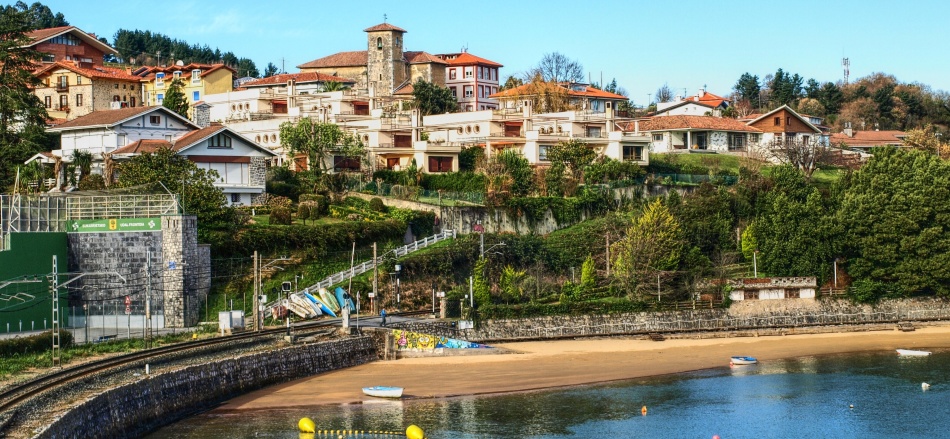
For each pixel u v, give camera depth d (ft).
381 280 374.22
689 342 363.35
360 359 320.70
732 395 279.28
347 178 461.78
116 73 631.56
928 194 402.93
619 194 481.05
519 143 519.60
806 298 393.29
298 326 329.31
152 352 268.62
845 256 407.23
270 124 540.93
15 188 386.11
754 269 403.95
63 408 205.26
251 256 365.20
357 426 244.22
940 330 389.39
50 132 463.01
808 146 533.14
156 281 335.47
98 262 338.95
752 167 517.55
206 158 418.72
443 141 534.78
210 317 342.23
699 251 394.32
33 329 321.32
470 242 406.62
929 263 394.73
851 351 347.15
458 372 306.55
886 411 261.65
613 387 288.92
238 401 265.34
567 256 424.87
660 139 571.69
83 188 398.21
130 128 445.37
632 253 382.42
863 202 405.39
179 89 574.56
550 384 291.79
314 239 382.01
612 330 368.07
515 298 376.68
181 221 334.65
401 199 440.45
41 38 617.21
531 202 451.94
